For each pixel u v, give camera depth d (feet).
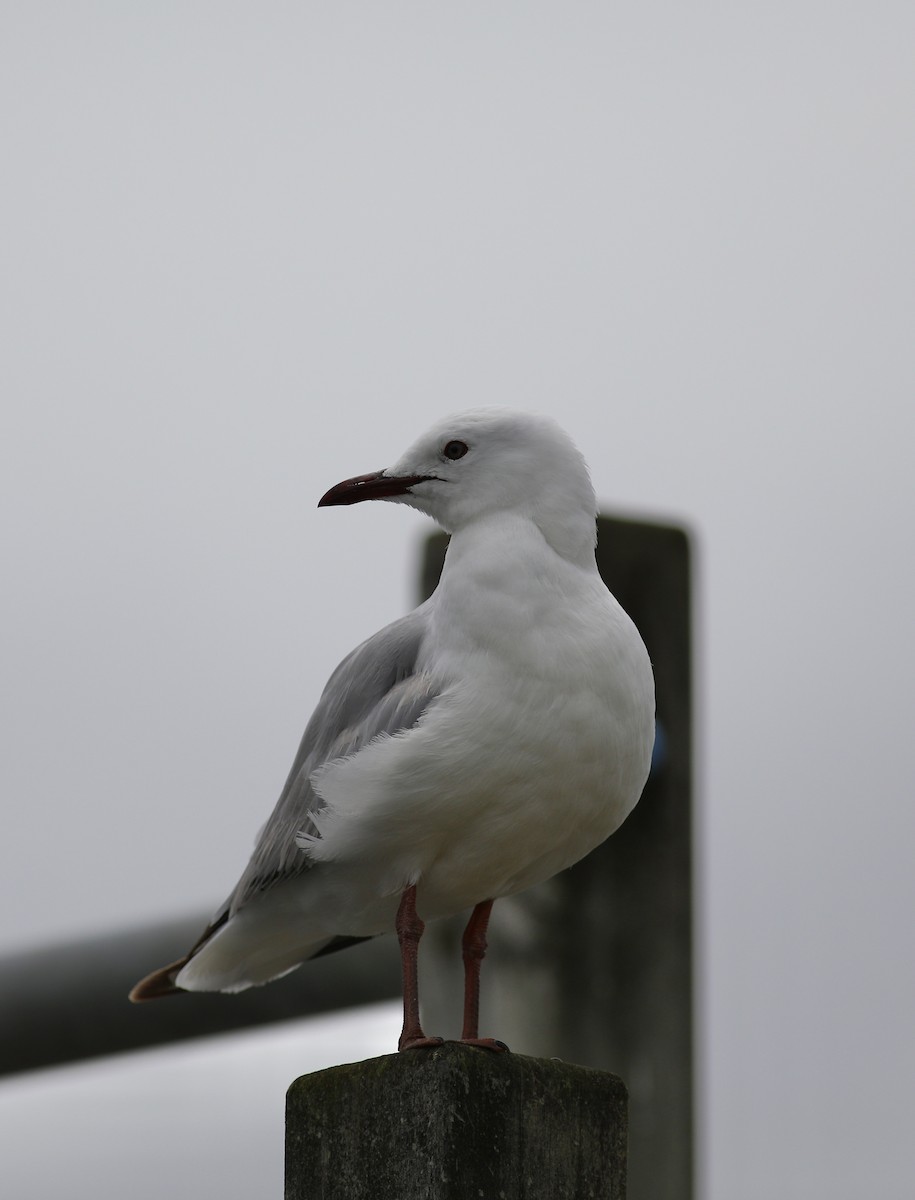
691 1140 29.78
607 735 24.66
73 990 34.17
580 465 25.98
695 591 31.14
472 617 24.86
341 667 27.37
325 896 26.91
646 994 30.07
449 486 26.30
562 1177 20.62
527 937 30.50
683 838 30.40
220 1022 33.78
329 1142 20.92
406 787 24.67
